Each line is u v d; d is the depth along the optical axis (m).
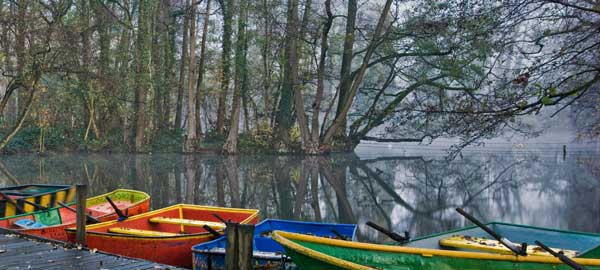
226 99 39.25
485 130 7.97
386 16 31.83
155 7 35.28
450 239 8.72
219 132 37.22
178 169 26.19
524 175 24.80
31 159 30.06
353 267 6.37
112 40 36.69
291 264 8.15
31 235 8.66
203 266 8.27
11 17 22.19
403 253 6.93
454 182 22.70
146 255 8.92
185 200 17.36
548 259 6.77
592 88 7.98
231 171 25.67
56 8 24.77
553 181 22.41
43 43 22.75
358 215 15.28
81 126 36.81
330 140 34.34
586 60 7.63
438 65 27.70
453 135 8.77
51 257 7.32
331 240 7.00
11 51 23.34
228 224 5.97
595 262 6.65
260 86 37.19
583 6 7.52
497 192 19.56
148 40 34.03
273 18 32.41
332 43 35.53
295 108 34.88
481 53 9.52
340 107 34.78
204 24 36.91
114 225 10.21
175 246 9.14
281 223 10.12
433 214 15.40
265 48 35.62
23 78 22.88
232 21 34.69
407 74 31.11
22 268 6.72
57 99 32.88
